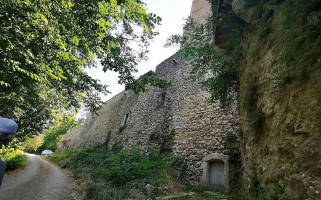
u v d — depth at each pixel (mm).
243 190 2924
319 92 1436
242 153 3355
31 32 2795
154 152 5070
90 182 6574
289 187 1578
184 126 7828
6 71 3389
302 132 1547
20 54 2836
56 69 3766
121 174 6293
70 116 11750
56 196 5137
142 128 10930
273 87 2070
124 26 4957
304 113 1559
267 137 2111
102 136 16078
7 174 7523
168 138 8133
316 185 1321
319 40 1476
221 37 4305
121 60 5340
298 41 1670
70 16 3355
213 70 4602
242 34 3664
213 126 6832
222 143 6262
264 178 2041
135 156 7895
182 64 10352
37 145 20703
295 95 1704
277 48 2098
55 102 8617
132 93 15523
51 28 2951
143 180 5906
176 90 9617
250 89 2709
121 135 12875
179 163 6660
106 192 5012
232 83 4125
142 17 4105
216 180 5895
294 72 1723
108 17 4230
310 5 1603
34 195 5102
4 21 2320
